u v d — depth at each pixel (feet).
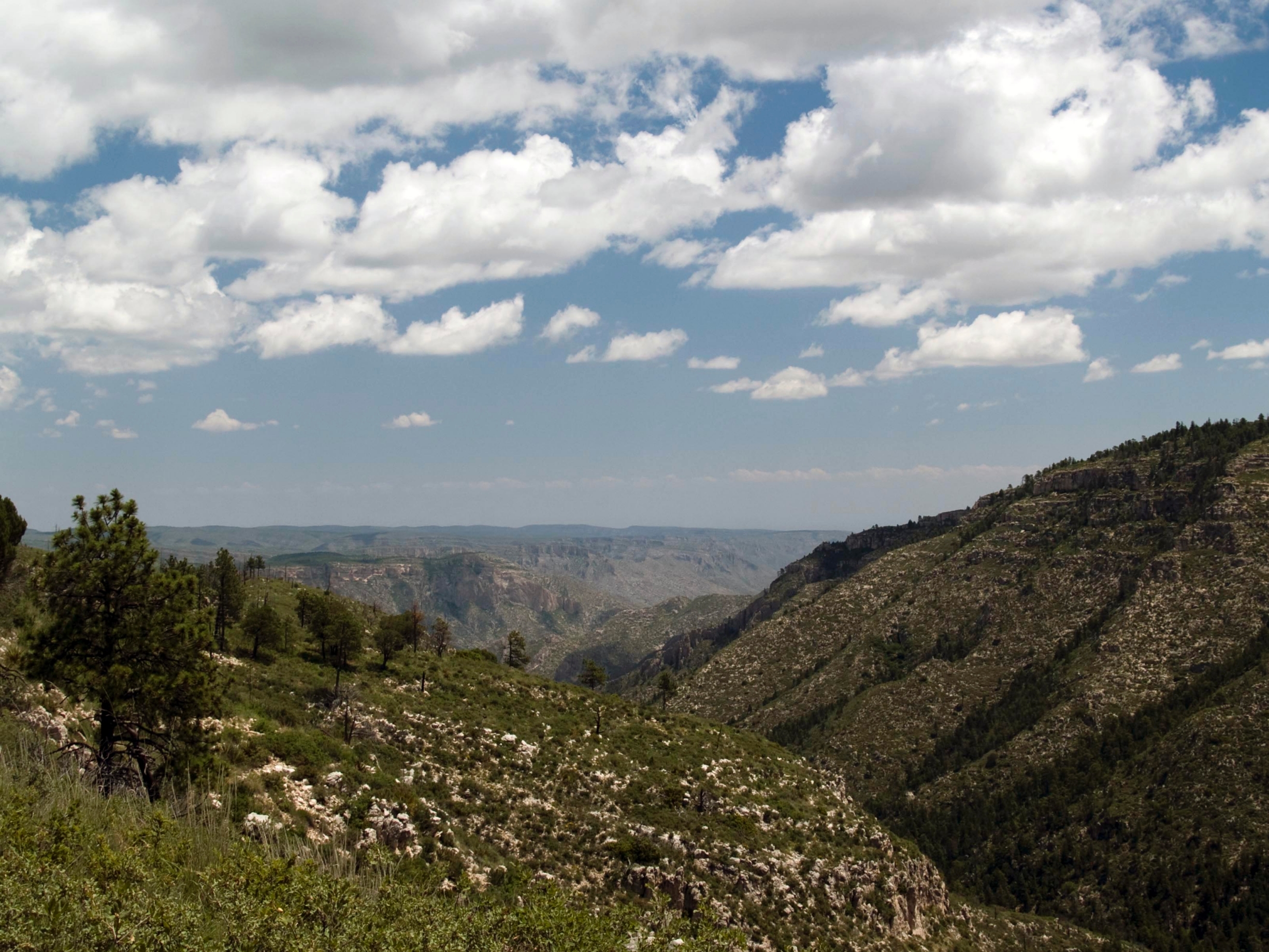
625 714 374.02
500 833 226.79
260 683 259.60
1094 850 477.36
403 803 196.03
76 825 96.99
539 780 269.44
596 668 523.29
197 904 88.99
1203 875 426.10
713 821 275.59
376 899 108.88
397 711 280.31
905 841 347.15
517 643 605.31
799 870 269.44
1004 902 472.85
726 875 247.70
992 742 613.93
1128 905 435.12
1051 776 544.21
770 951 225.15
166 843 102.42
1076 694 608.60
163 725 141.28
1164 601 652.07
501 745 284.82
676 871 234.99
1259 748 477.36
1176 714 543.39
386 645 358.64
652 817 264.72
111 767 133.90
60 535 138.41
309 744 206.69
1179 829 458.91
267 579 521.24
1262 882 409.08
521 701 347.77
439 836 194.18
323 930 92.48
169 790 135.13
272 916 88.22
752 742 392.68
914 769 622.13
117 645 137.59
